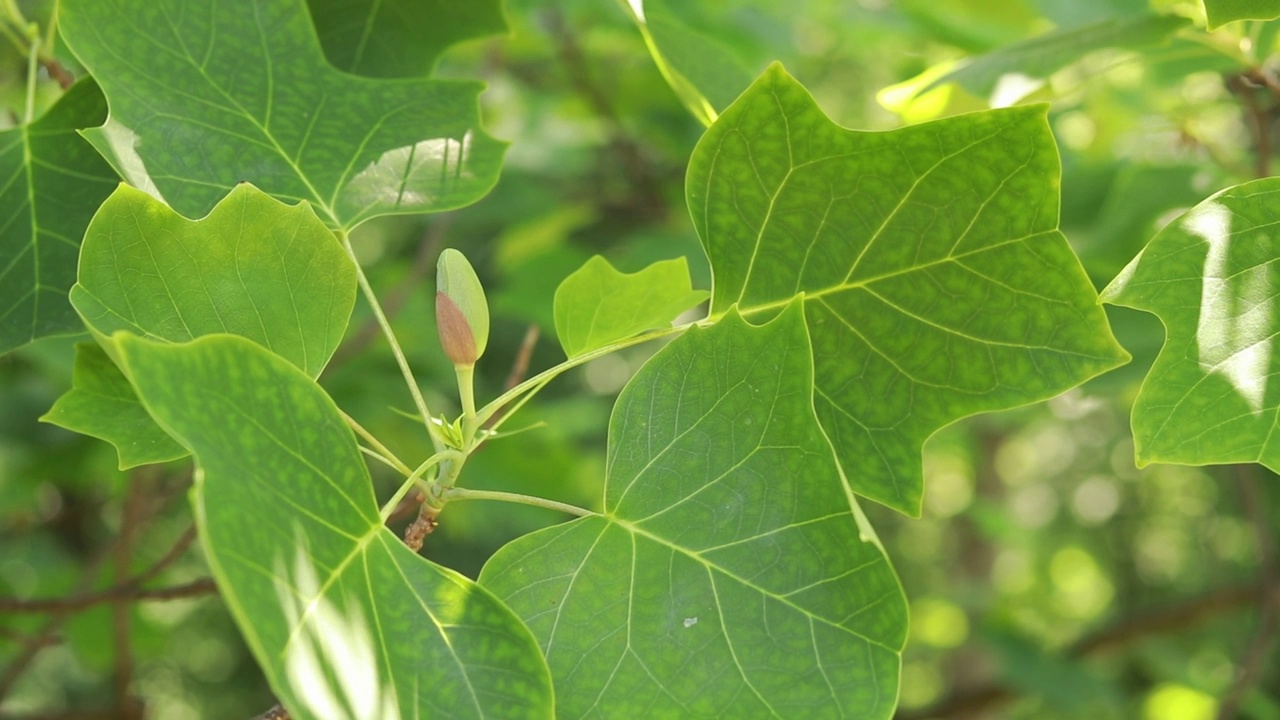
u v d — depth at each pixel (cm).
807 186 90
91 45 92
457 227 283
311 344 87
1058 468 672
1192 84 176
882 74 315
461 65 263
